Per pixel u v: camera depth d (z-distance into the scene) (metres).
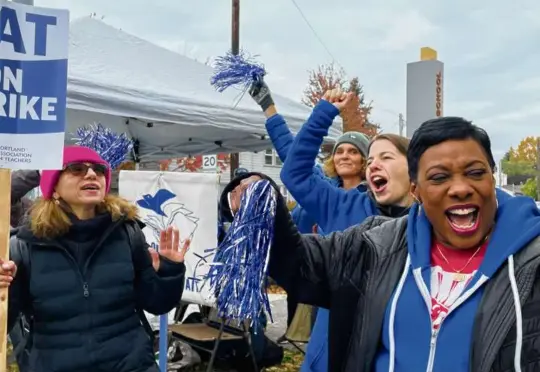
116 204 2.42
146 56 5.86
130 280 2.36
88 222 2.30
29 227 2.30
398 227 1.60
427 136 1.42
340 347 1.61
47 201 2.31
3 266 1.90
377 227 1.64
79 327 2.25
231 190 1.67
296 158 2.38
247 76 2.54
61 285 2.25
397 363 1.44
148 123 7.11
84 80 4.84
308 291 1.69
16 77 1.91
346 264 1.65
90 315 2.27
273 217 1.54
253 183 1.57
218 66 2.55
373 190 2.42
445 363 1.37
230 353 4.63
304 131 2.37
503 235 1.38
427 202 1.43
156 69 5.79
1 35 1.88
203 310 5.11
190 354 4.77
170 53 6.16
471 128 1.40
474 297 1.38
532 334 1.30
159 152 8.77
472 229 1.39
